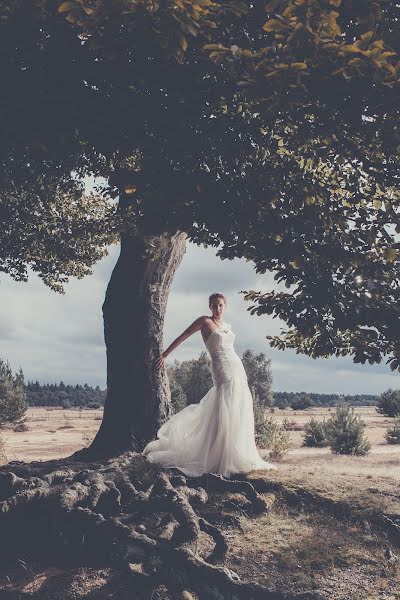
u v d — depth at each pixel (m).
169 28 6.06
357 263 7.70
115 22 6.09
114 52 6.49
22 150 9.00
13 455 22.33
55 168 10.75
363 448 23.86
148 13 6.00
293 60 6.08
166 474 9.88
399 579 7.43
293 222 7.60
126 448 11.38
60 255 16.53
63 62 7.18
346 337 9.16
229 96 7.35
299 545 8.24
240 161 7.89
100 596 7.32
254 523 8.88
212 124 7.56
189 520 8.19
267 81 6.11
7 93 7.07
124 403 11.75
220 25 6.96
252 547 8.20
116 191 9.21
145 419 11.65
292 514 9.14
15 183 11.41
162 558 7.67
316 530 8.66
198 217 7.69
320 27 5.85
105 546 7.98
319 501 9.30
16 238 15.48
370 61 5.84
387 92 6.25
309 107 6.98
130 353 11.87
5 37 7.04
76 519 8.33
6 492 9.08
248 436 10.48
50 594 7.43
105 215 17.00
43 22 7.06
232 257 8.59
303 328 7.71
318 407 133.38
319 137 7.52
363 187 9.03
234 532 8.62
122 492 9.40
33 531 8.66
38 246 16.45
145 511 8.77
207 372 42.62
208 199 7.49
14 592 7.53
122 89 7.29
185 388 42.50
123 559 7.69
